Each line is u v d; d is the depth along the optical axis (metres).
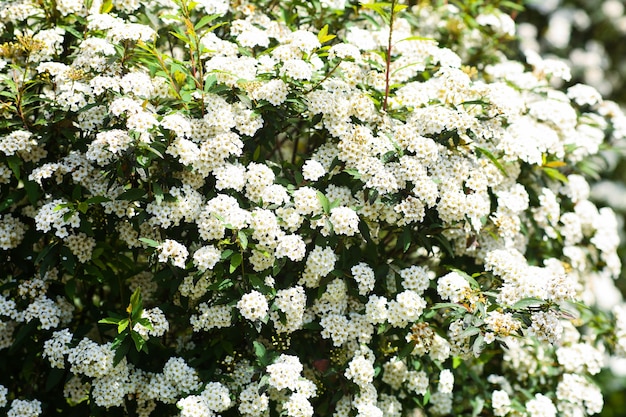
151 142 2.16
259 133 2.30
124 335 2.17
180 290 2.23
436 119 2.25
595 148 2.44
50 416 2.27
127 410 2.23
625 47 3.87
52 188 2.25
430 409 2.38
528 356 2.43
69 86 2.22
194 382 2.19
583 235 2.53
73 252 2.24
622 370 2.97
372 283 2.22
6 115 2.25
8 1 2.30
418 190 2.22
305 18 2.43
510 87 2.43
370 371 2.20
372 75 2.33
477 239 2.32
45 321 2.21
